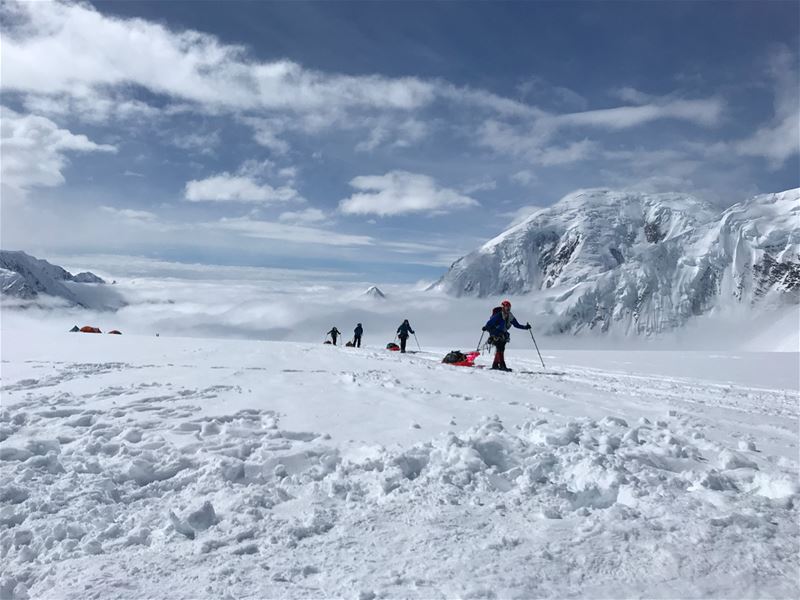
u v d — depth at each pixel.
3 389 9.80
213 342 24.05
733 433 7.86
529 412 8.48
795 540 3.79
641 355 31.72
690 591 3.21
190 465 5.82
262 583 3.47
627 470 5.25
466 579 3.38
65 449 6.38
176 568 3.71
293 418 7.79
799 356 31.38
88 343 20.41
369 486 5.10
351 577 3.48
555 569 3.48
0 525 4.48
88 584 3.50
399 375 13.30
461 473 5.21
